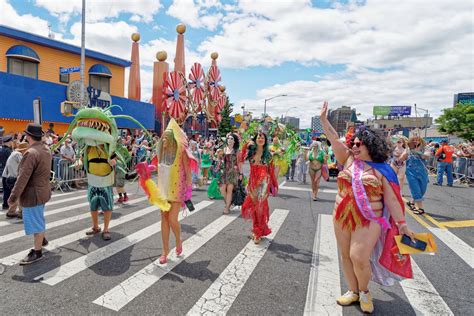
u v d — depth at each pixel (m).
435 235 5.83
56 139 12.41
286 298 3.38
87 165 5.13
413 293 3.57
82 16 16.19
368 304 3.09
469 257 4.71
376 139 3.02
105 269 4.00
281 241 5.30
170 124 4.40
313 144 8.94
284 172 6.95
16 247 4.73
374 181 2.94
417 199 7.62
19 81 16.14
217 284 3.67
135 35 29.48
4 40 18.16
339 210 3.14
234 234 5.66
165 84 22.75
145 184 4.29
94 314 2.98
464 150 15.64
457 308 3.25
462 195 10.53
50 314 2.96
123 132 20.19
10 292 3.36
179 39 32.72
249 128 7.77
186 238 5.37
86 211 7.16
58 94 18.22
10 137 8.46
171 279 3.77
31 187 4.07
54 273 3.85
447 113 54.50
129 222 6.29
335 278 3.89
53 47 20.42
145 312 3.04
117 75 25.64
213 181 9.04
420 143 7.64
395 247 3.04
